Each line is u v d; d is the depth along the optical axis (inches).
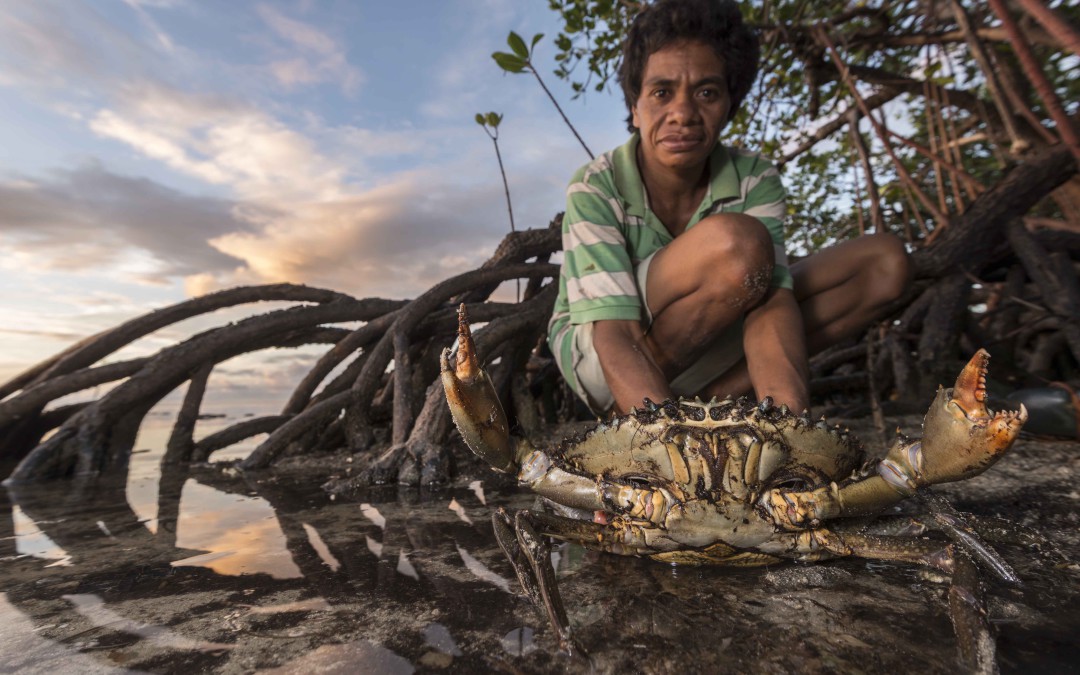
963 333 60.1
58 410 71.8
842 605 16.4
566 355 35.5
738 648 14.0
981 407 15.5
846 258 36.6
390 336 61.3
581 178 35.3
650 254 35.2
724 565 20.0
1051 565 19.4
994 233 54.9
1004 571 17.6
